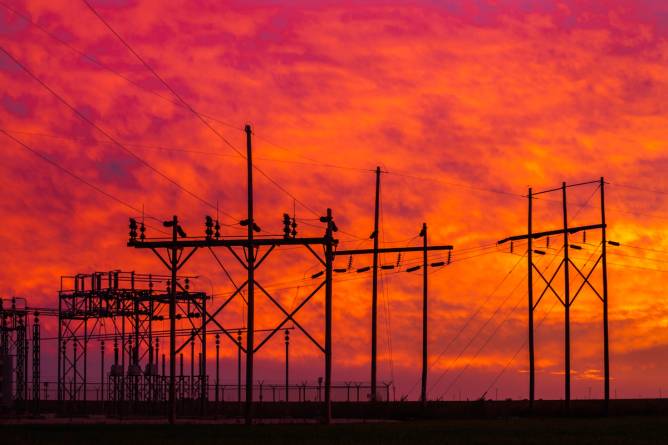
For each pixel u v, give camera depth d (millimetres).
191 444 162625
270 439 178000
